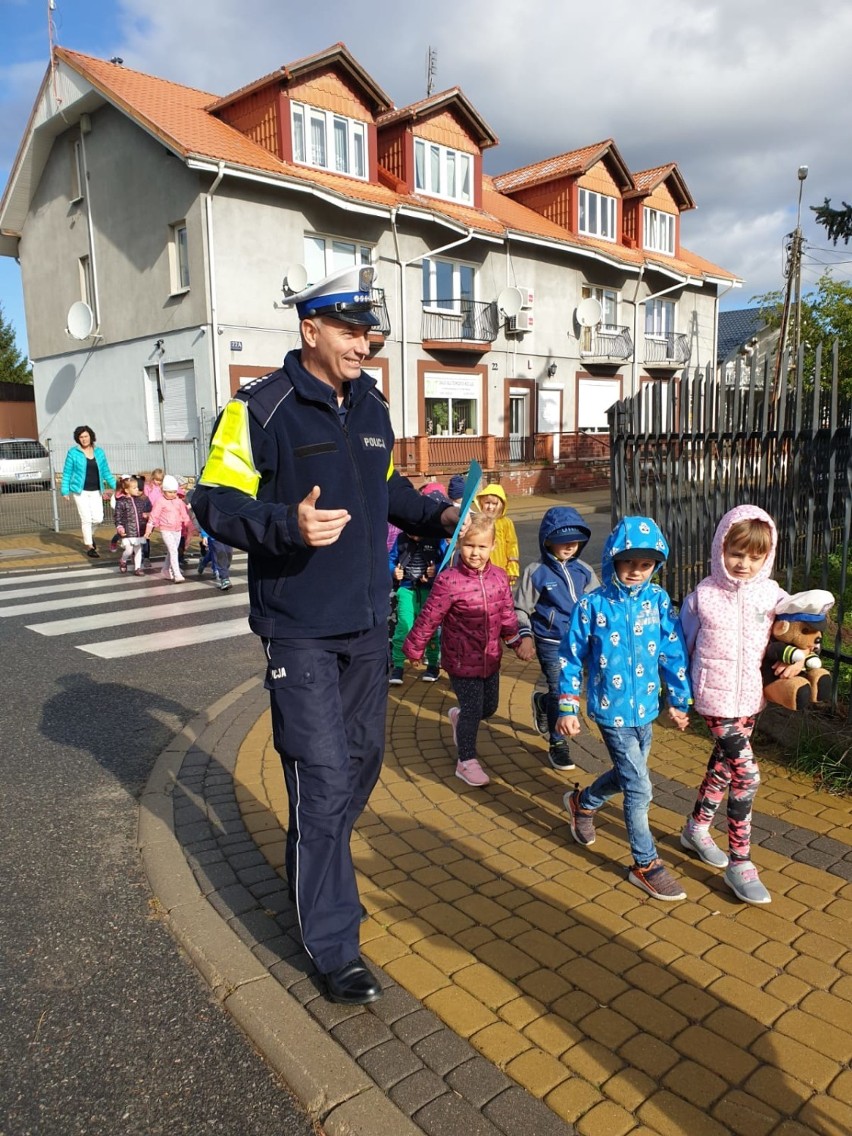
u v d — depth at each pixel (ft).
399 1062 7.42
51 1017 8.37
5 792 13.99
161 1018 8.34
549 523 14.03
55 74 70.08
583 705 16.97
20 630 26.43
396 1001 8.24
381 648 9.34
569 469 85.61
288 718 8.60
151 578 37.22
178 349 64.75
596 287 93.30
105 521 56.75
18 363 152.05
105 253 71.15
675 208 105.29
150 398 69.62
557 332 88.69
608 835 11.72
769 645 10.19
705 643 10.34
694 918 9.56
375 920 9.64
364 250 70.38
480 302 79.82
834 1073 7.19
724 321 141.08
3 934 9.82
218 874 10.91
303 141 66.13
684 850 11.16
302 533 7.49
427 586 19.02
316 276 67.36
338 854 8.52
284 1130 6.93
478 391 80.89
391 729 16.30
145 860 11.43
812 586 20.25
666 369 103.14
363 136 70.28
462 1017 7.95
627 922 9.51
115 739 16.55
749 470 17.25
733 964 8.69
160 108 65.82
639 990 8.30
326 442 8.67
